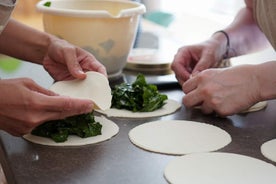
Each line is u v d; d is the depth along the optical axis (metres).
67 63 0.87
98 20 1.02
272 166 0.65
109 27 1.04
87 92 0.82
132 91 0.91
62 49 0.89
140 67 1.19
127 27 1.07
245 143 0.74
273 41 0.88
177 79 1.06
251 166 0.64
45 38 0.96
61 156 0.69
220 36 1.13
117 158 0.68
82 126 0.76
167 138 0.75
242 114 0.89
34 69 1.20
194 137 0.76
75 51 0.90
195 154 0.69
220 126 0.83
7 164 0.66
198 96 0.87
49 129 0.75
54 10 1.02
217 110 0.84
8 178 0.63
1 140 0.75
